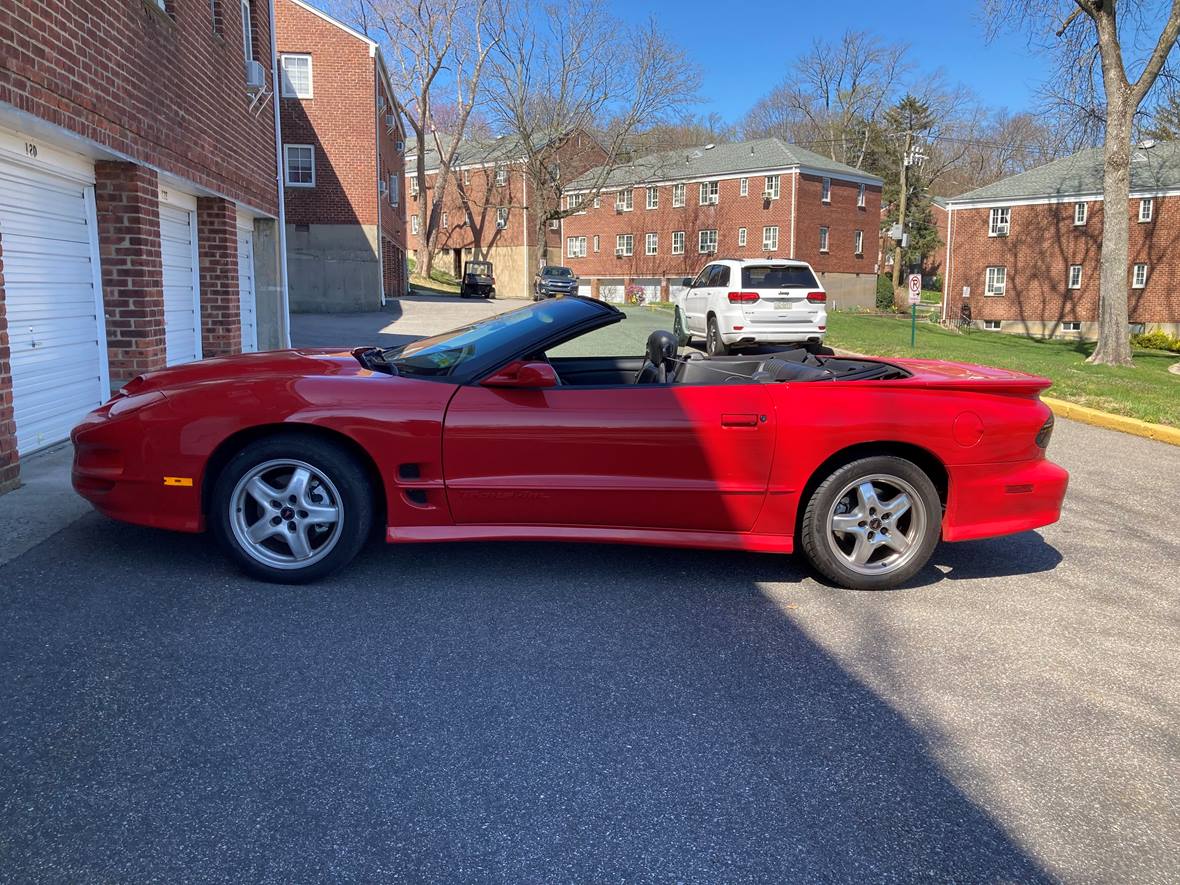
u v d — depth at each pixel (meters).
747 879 2.24
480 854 2.29
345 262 28.33
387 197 35.03
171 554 4.43
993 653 3.70
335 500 4.02
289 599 3.95
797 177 45.66
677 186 51.66
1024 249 38.75
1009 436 4.34
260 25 11.70
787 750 2.87
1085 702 3.28
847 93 68.94
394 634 3.62
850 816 2.53
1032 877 2.29
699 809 2.53
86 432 4.08
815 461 4.22
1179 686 3.44
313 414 3.96
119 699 2.98
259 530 4.04
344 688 3.15
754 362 5.05
